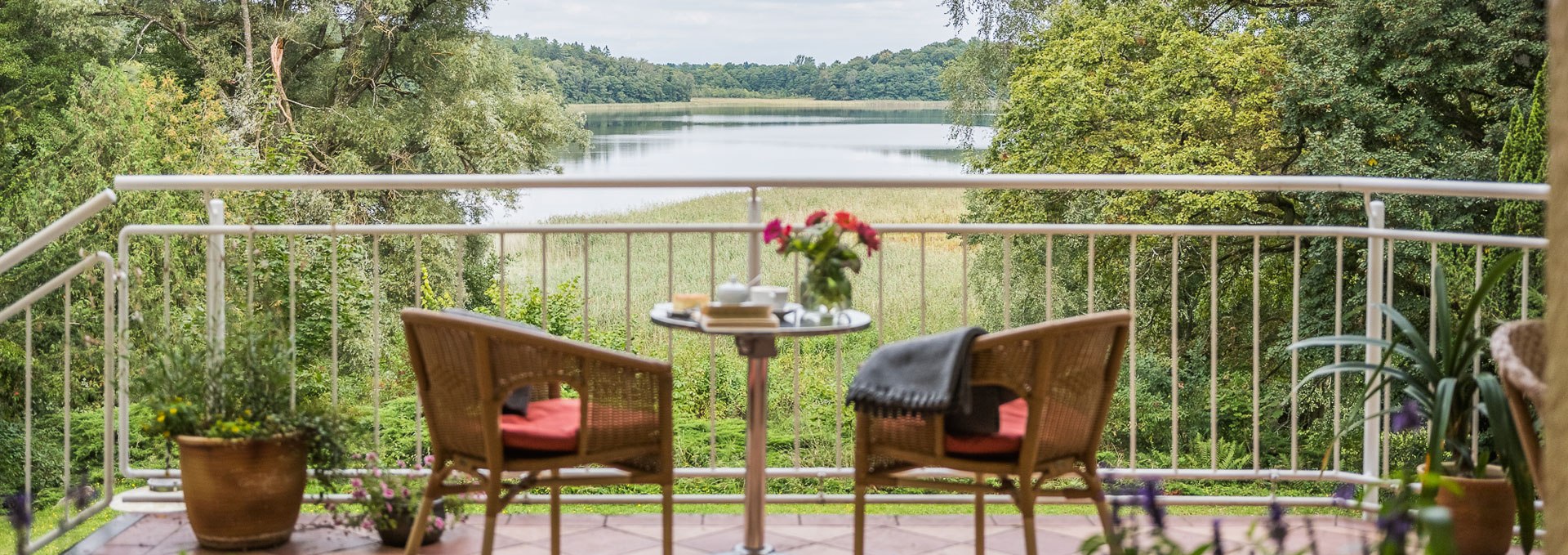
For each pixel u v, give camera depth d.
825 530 3.73
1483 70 12.88
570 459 2.97
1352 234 3.63
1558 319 1.35
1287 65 14.29
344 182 3.66
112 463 3.80
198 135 17.42
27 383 3.58
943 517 3.84
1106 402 3.06
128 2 19.59
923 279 3.65
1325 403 13.67
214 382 3.47
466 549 3.56
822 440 13.60
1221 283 15.16
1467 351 3.21
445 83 21.02
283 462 3.47
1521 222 10.60
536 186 3.64
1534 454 2.41
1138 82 15.73
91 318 15.88
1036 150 16.08
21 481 13.87
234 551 3.49
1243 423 14.88
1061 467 3.04
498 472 2.94
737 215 26.62
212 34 19.86
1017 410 3.23
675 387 14.99
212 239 3.67
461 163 20.92
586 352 2.90
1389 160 13.07
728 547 3.60
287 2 20.19
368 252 18.73
